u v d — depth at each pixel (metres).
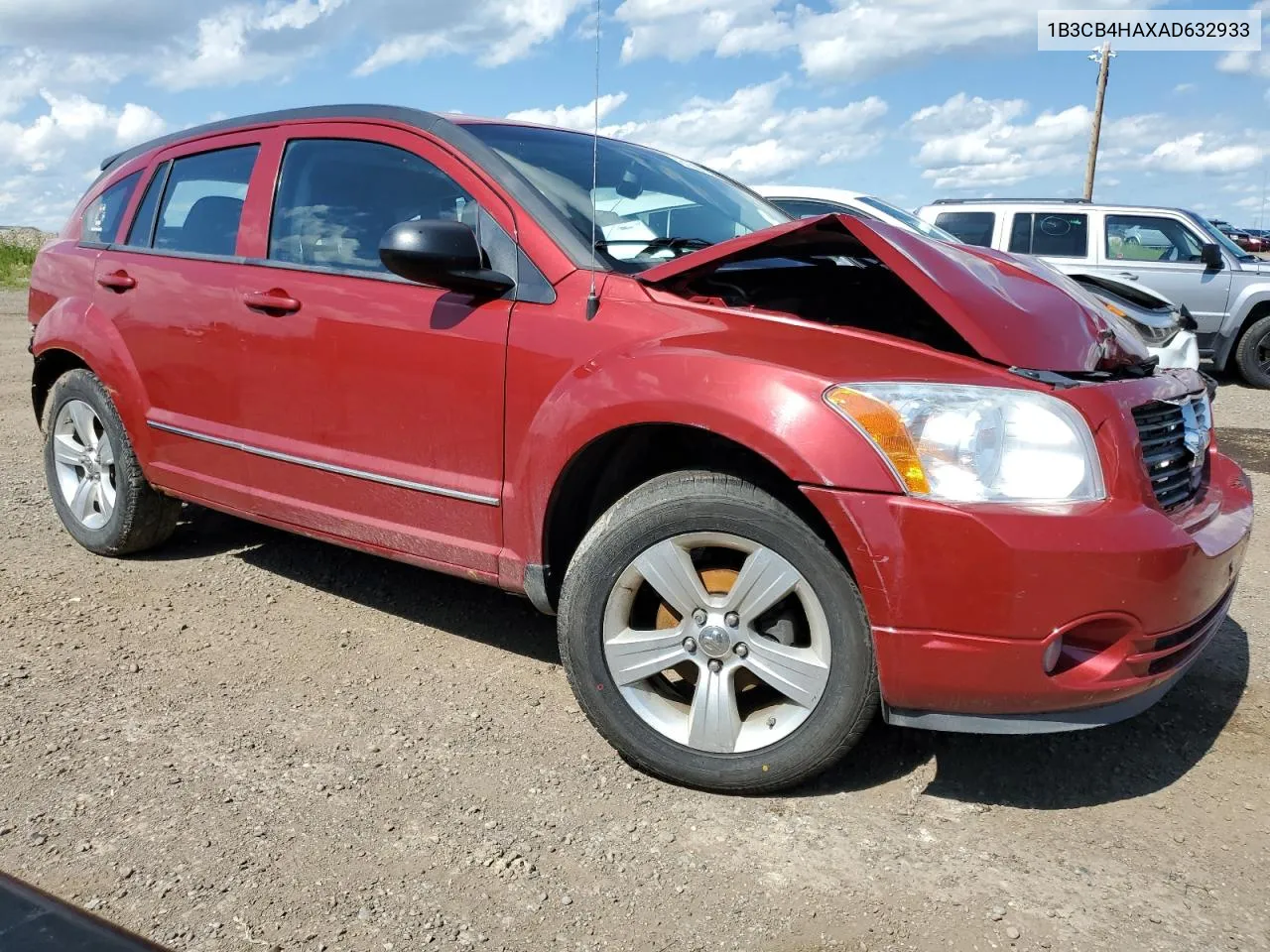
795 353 2.54
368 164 3.47
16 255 27.70
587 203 3.24
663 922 2.16
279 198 3.67
